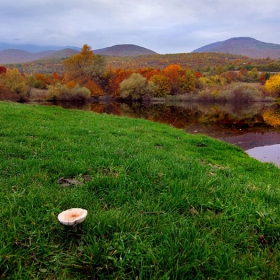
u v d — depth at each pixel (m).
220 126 29.14
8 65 187.38
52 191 4.14
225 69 134.50
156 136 13.45
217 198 4.28
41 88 82.88
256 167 9.46
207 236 3.04
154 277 2.40
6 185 4.31
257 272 2.62
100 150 7.25
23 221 3.15
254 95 66.69
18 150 6.46
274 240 3.28
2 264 2.45
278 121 33.81
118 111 46.31
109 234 3.04
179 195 4.30
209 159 9.61
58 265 2.58
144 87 74.44
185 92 78.06
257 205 4.22
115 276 2.48
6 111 14.52
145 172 5.36
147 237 3.06
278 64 136.88
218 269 2.60
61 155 6.51
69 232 2.99
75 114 19.80
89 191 4.37
